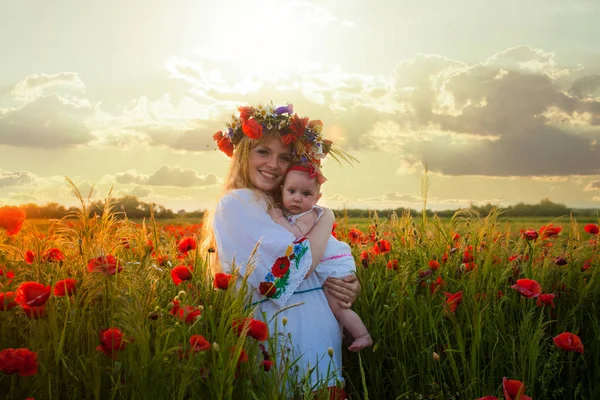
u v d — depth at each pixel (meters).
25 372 1.99
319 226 3.11
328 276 3.11
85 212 3.31
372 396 3.30
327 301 3.12
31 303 2.19
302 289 3.01
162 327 2.29
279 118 3.25
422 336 3.12
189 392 2.27
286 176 3.19
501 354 3.12
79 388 2.23
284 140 3.19
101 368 2.26
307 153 3.24
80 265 2.94
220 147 3.56
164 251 3.76
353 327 3.10
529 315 2.94
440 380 3.00
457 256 3.94
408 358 3.25
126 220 3.72
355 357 3.39
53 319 2.26
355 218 5.01
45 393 2.18
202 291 2.68
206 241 3.40
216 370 2.15
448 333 3.27
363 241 4.65
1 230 3.57
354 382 3.35
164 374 2.16
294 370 2.72
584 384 3.27
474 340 2.85
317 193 3.21
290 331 2.87
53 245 3.21
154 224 3.75
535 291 2.96
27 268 3.01
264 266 2.91
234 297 2.57
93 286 2.53
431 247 4.17
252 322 2.31
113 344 2.15
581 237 4.00
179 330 2.32
